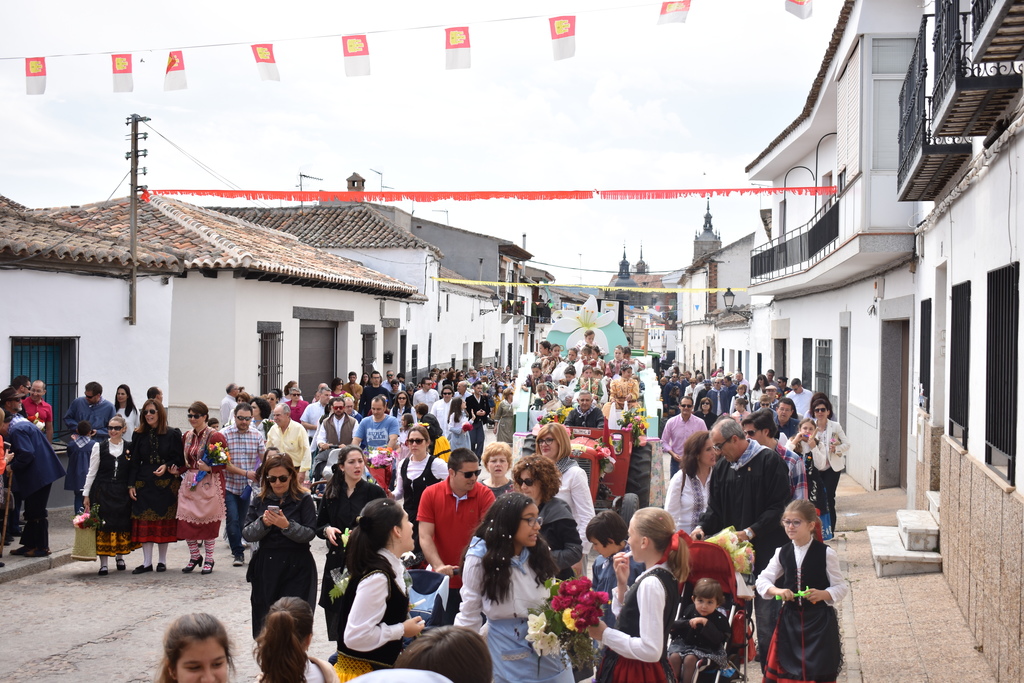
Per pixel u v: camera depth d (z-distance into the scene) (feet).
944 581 28.73
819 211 55.26
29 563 32.37
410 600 19.83
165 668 11.40
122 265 44.01
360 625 15.83
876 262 44.62
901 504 41.75
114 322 44.09
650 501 35.76
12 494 34.32
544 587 16.40
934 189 32.45
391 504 16.61
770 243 82.28
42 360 40.57
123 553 32.50
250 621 26.53
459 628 11.00
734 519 21.95
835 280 57.11
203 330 56.18
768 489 21.72
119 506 32.30
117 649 23.76
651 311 258.37
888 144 41.91
